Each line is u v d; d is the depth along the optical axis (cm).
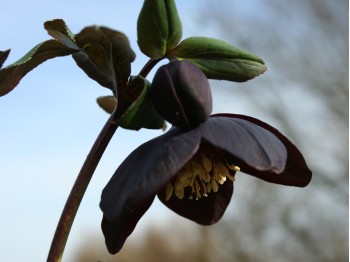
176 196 27
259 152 24
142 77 26
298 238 229
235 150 24
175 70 25
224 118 26
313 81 220
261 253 245
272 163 24
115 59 26
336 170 217
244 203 246
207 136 25
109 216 24
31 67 27
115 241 26
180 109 25
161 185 24
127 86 26
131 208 23
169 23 26
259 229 243
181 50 27
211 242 269
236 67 27
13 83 27
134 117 25
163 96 25
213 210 28
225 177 26
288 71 222
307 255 229
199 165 26
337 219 221
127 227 26
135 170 25
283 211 231
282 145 25
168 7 26
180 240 319
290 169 27
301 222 229
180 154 24
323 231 225
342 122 216
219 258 266
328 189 218
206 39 27
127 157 25
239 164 27
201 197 28
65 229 25
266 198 238
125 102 26
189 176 26
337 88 218
